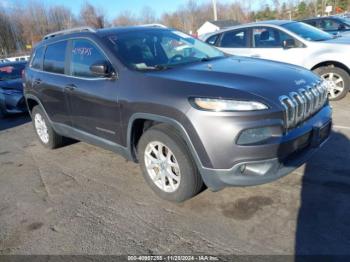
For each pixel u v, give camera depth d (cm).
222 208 324
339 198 318
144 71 347
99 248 289
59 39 467
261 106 277
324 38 688
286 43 672
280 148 282
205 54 420
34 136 650
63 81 440
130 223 319
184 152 307
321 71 651
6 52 5825
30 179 443
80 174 440
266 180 286
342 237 269
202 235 291
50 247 297
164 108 305
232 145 278
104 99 369
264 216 305
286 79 316
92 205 359
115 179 414
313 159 400
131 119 341
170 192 336
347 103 629
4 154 559
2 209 371
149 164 348
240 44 736
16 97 809
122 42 390
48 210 358
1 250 300
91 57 399
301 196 329
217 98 281
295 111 293
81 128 435
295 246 265
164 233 299
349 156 399
